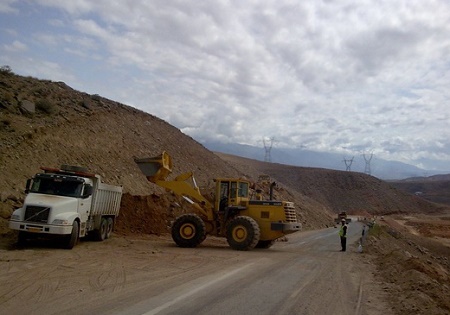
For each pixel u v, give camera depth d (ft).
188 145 196.75
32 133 91.56
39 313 24.95
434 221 358.64
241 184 74.69
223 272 44.37
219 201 73.61
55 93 132.98
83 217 58.23
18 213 52.06
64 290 31.37
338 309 31.01
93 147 110.22
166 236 86.02
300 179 499.10
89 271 39.91
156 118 200.95
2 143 80.23
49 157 88.02
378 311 31.58
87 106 137.80
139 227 85.51
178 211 96.32
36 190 55.98
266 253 67.41
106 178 99.71
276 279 42.11
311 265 55.72
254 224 69.05
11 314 24.58
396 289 41.04
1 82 112.47
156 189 117.19
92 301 28.40
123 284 34.81
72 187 56.80
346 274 49.80
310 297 34.35
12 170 73.67
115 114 153.17
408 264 57.98
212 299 31.01
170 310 27.09
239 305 29.73
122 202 87.51
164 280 37.73
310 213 220.23
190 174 75.82
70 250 53.52
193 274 41.98
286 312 28.78
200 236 69.10
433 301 35.81
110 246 61.00
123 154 121.29
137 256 52.60
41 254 48.24
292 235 129.18
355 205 464.65
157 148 152.05
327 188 487.61
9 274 36.42
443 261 171.22
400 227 287.07
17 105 102.47
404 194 530.68
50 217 51.85
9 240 56.13
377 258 72.18
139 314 25.62
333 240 111.65
